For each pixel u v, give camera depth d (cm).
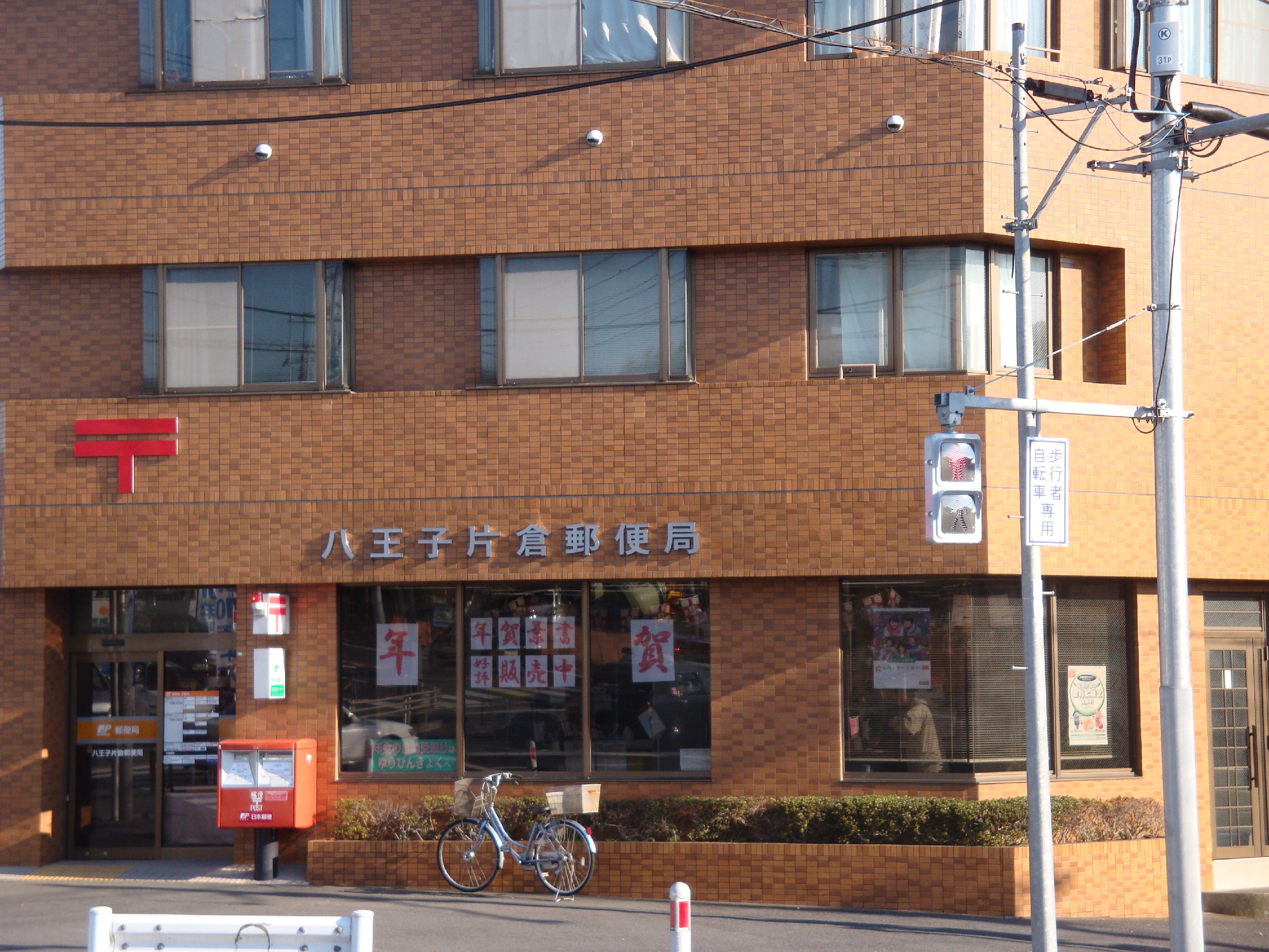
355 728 1456
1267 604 1548
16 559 1450
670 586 1433
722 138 1409
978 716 1370
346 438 1438
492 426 1423
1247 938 1205
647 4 1283
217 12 1477
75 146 1471
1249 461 1495
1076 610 1431
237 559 1435
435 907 1236
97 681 1530
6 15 1512
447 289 1470
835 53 1408
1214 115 1021
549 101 1436
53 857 1481
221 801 1367
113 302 1497
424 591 1464
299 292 1456
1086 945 1126
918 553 1344
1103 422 1409
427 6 1482
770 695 1388
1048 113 1084
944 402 962
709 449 1392
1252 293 1517
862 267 1416
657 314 1416
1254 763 1522
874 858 1258
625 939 1111
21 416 1459
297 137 1459
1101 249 1442
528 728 1442
